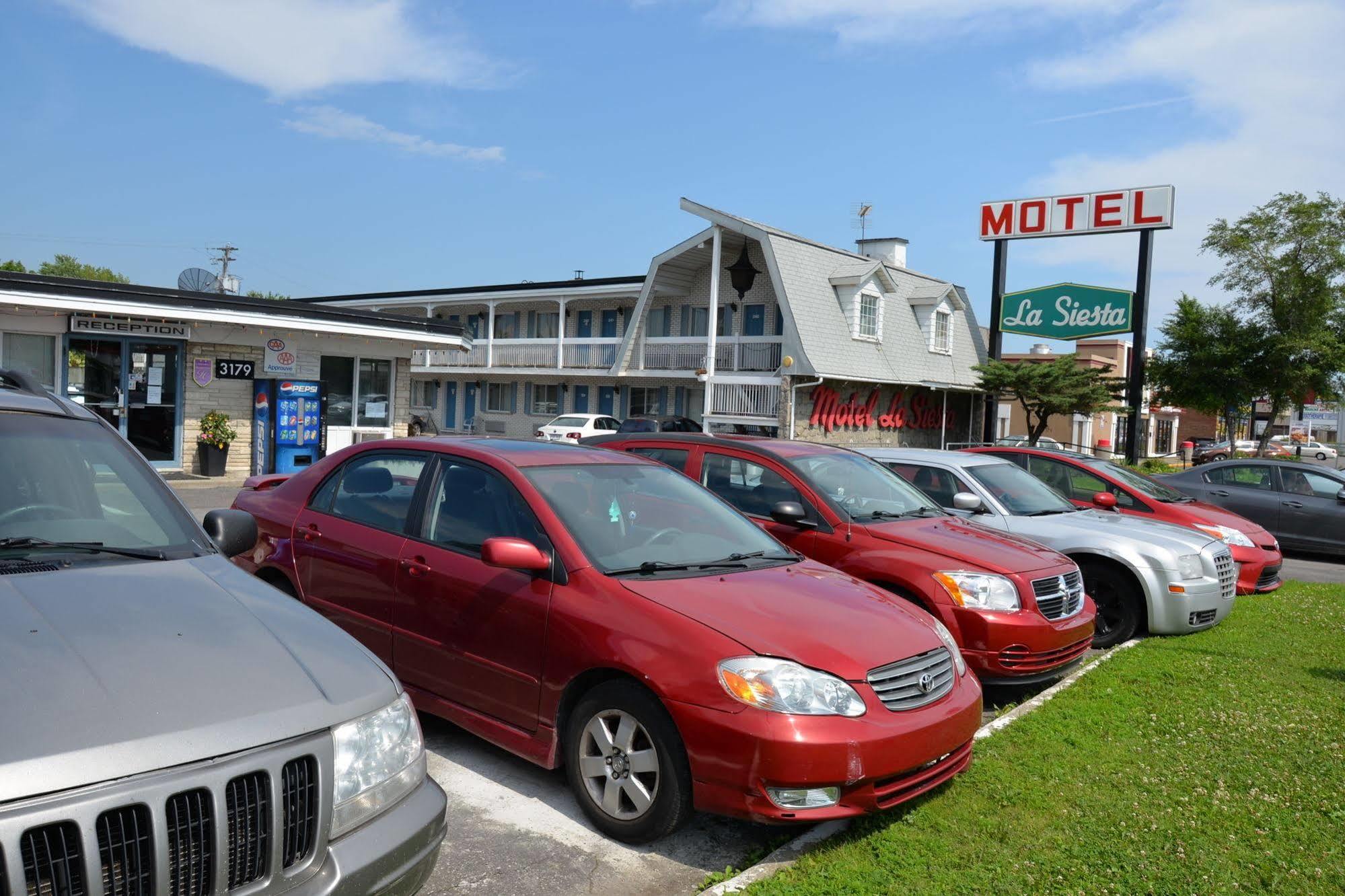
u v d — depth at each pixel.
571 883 3.52
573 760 3.98
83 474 3.43
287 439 17.44
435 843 2.64
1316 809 4.36
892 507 6.81
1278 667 7.00
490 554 4.00
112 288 15.15
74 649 2.38
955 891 3.46
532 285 35.56
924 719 3.81
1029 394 27.50
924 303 31.70
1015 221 27.70
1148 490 10.41
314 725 2.38
